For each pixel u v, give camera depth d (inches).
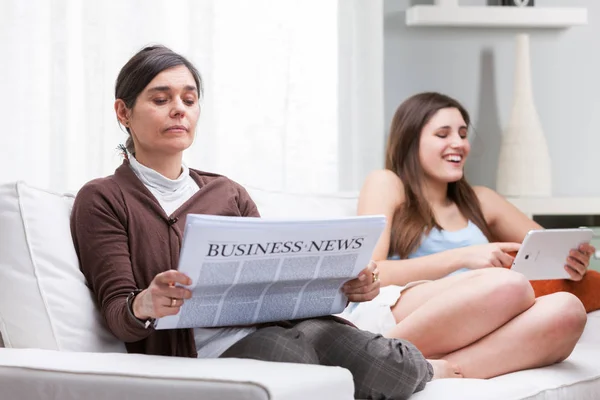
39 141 141.4
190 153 147.2
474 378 85.5
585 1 169.3
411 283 103.0
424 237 120.4
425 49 165.0
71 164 141.6
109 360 63.5
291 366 59.7
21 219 76.9
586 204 155.9
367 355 72.4
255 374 56.9
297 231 65.4
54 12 140.4
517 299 86.8
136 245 76.1
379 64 155.5
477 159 166.7
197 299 66.1
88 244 75.4
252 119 150.0
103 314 73.4
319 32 152.6
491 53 166.7
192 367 59.9
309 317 76.8
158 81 78.7
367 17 154.9
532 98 159.9
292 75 151.6
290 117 152.0
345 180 155.4
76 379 60.6
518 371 86.7
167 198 80.3
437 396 73.2
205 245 61.9
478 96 166.7
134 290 72.3
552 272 106.3
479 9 159.3
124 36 143.6
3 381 62.7
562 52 169.0
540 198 154.9
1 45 139.9
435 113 123.6
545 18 161.6
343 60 154.6
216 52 148.6
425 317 88.3
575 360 91.3
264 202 111.8
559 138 169.6
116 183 78.2
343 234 68.1
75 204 78.1
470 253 111.7
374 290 75.0
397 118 126.4
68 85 141.2
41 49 141.2
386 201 119.9
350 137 155.1
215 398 55.9
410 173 123.3
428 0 165.0
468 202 126.8
